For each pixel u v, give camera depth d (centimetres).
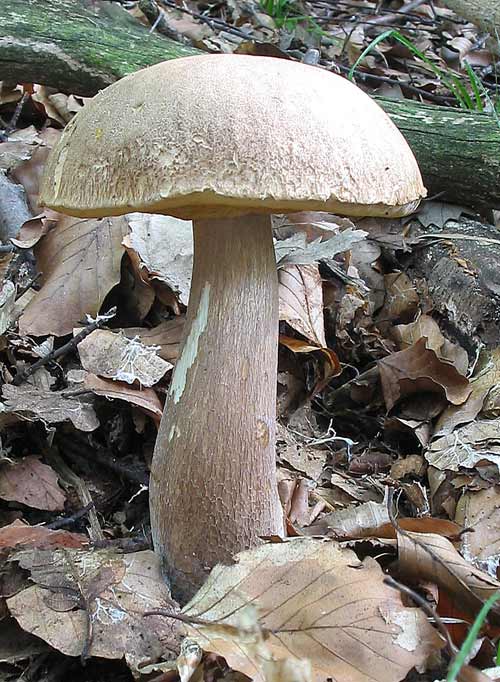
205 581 24
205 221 24
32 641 23
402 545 24
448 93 69
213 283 24
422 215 46
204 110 19
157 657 22
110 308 38
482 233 45
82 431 32
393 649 21
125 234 37
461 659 17
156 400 32
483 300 38
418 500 32
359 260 43
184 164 19
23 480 29
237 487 24
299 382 38
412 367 36
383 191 20
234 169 19
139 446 33
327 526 29
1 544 26
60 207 21
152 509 26
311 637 21
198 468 24
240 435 24
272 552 23
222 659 21
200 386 24
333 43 72
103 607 23
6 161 43
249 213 23
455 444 33
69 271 37
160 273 37
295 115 20
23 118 52
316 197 19
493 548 28
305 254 37
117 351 33
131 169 19
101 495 31
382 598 22
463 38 79
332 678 20
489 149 46
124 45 51
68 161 21
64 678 23
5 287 35
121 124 20
